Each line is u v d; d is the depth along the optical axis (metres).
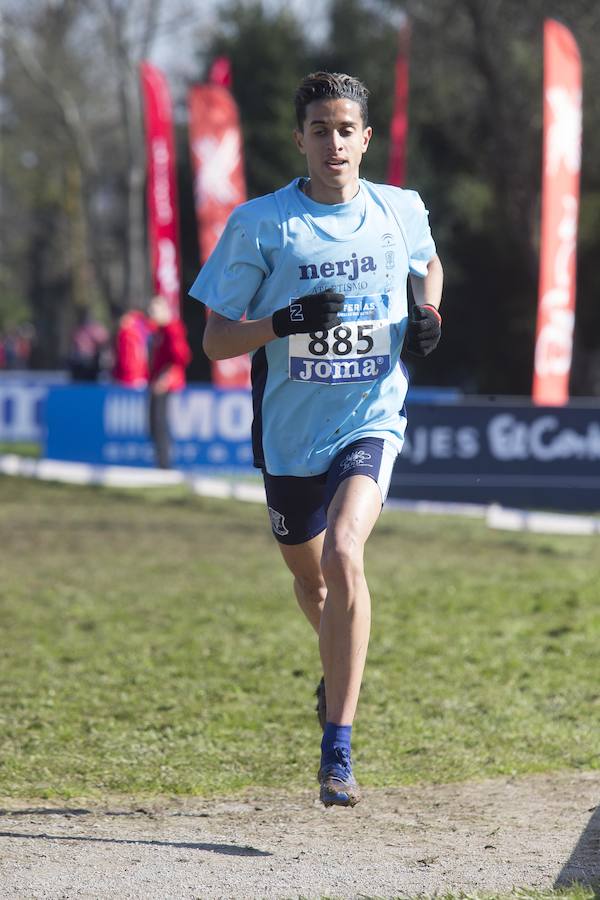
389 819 10.33
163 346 38.06
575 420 34.38
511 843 9.50
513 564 25.03
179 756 12.27
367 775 11.64
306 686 15.20
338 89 9.63
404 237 10.02
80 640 17.75
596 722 13.49
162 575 23.47
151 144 46.56
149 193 46.47
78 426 41.28
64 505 34.22
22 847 9.29
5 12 82.12
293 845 9.51
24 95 98.31
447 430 34.41
